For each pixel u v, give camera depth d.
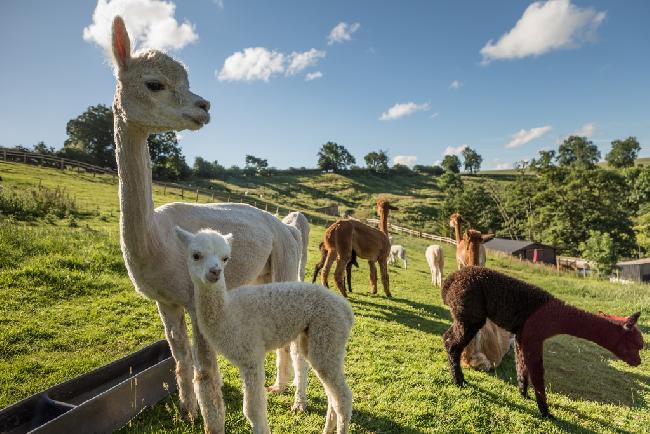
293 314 3.73
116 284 9.00
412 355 6.88
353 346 7.07
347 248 10.94
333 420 4.09
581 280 23.77
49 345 6.04
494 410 5.18
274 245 5.01
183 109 3.32
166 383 4.80
